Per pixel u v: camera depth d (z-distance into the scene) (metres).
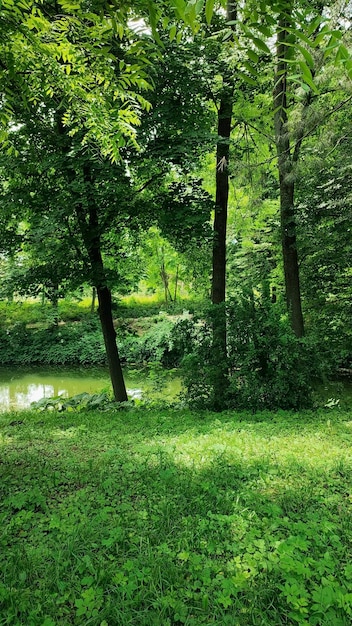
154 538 3.20
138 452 5.35
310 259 11.79
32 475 4.59
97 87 2.87
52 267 9.83
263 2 1.44
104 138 3.07
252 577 2.70
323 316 12.57
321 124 9.00
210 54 8.91
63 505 3.84
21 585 2.68
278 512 3.54
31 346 24.09
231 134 12.80
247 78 1.63
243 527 3.32
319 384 11.19
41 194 9.63
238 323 8.55
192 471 4.54
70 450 5.66
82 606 2.44
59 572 2.80
